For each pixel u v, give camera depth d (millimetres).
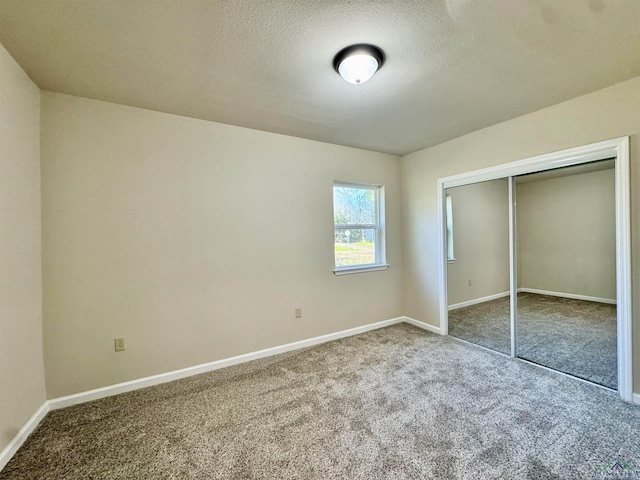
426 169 3699
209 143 2701
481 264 3238
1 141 1613
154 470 1536
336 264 3627
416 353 3020
